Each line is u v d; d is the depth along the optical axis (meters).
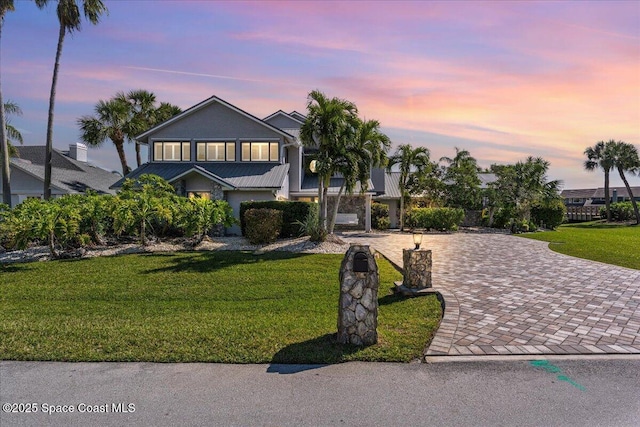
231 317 6.03
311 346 4.65
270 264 10.70
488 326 5.45
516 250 14.55
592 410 3.25
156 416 3.16
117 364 4.22
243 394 3.54
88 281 8.77
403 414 3.20
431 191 27.47
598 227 33.06
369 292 4.71
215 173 20.17
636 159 36.91
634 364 4.19
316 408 3.29
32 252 12.38
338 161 14.88
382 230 25.17
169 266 10.40
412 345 4.70
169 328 5.40
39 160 28.02
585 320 5.77
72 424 3.05
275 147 21.61
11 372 4.02
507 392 3.56
